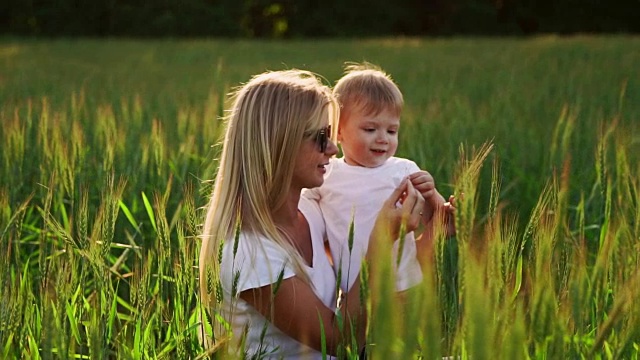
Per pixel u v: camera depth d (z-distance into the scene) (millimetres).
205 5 54156
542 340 2582
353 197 4008
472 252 2480
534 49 27531
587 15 57938
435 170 7199
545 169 6973
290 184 3457
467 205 2695
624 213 4102
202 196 5625
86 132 8094
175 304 3514
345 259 3898
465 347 2475
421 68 20453
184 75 20375
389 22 57094
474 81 16375
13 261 4910
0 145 7344
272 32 58719
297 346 3408
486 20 57469
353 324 3084
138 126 8141
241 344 2895
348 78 4285
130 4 54250
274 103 3385
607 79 15367
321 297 3572
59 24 54500
